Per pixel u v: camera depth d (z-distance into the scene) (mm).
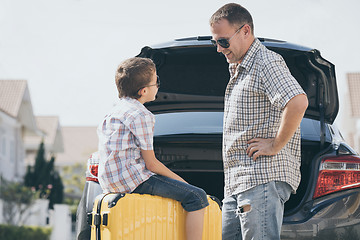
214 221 3645
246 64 3600
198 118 4488
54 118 44281
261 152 3525
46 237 22297
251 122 3596
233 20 3592
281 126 3453
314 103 4492
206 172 4098
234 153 3652
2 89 31641
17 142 31828
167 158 4109
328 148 4117
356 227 3926
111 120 3568
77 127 56625
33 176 28484
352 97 34906
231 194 3672
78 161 50469
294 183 3668
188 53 4605
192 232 3469
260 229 3547
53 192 29016
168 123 4461
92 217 3357
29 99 33188
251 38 3641
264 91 3553
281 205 3609
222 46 3637
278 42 4535
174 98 4734
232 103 3662
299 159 3744
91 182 4094
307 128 4328
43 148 29234
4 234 18406
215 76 4738
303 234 3895
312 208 3955
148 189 3508
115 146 3494
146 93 3648
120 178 3475
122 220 3248
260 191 3549
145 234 3340
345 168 3986
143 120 3520
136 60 3650
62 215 26703
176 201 3502
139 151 3564
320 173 3992
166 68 4754
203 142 4043
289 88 3418
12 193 22828
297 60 4488
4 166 28875
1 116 27297
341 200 3949
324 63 4320
